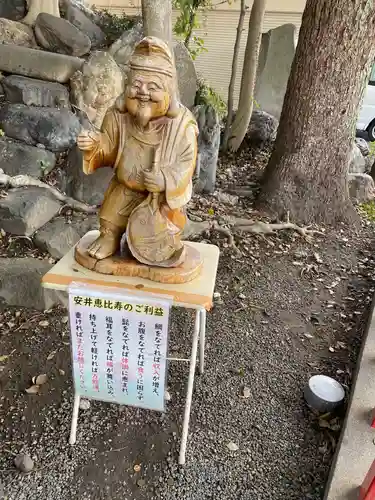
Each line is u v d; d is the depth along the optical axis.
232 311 3.27
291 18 9.66
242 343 2.94
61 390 2.42
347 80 4.30
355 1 3.96
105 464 2.06
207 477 2.04
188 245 2.16
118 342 1.87
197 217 4.32
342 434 2.13
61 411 2.29
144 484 1.99
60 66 4.42
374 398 2.33
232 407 2.42
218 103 6.01
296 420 2.37
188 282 1.86
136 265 1.86
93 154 1.67
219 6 9.65
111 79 4.35
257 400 2.49
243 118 6.13
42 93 4.30
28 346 2.69
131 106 1.59
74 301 1.80
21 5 5.45
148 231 1.79
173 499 1.94
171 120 1.65
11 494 1.91
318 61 4.25
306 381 2.66
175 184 1.66
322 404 2.37
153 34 3.75
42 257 3.34
